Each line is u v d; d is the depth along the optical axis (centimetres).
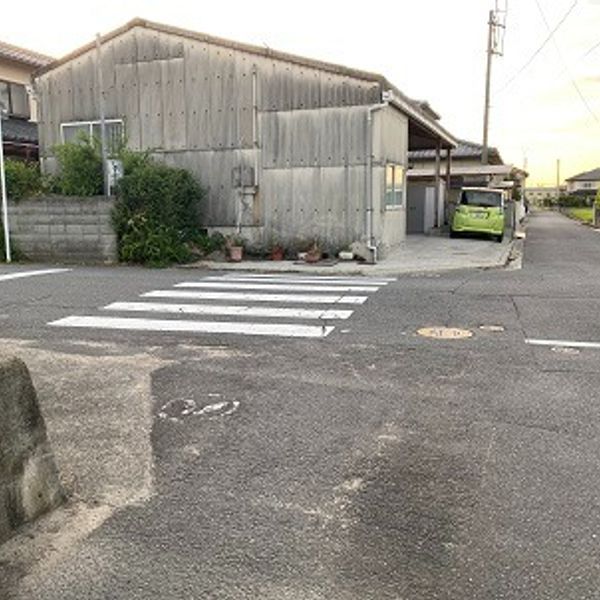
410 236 2064
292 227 1411
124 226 1330
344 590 251
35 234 1370
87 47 1520
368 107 1317
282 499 323
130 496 326
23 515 295
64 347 614
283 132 1390
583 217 4666
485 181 3064
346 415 438
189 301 859
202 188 1466
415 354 593
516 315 774
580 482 339
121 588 252
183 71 1450
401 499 322
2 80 1989
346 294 927
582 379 516
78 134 1451
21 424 293
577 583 255
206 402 464
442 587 252
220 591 250
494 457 371
